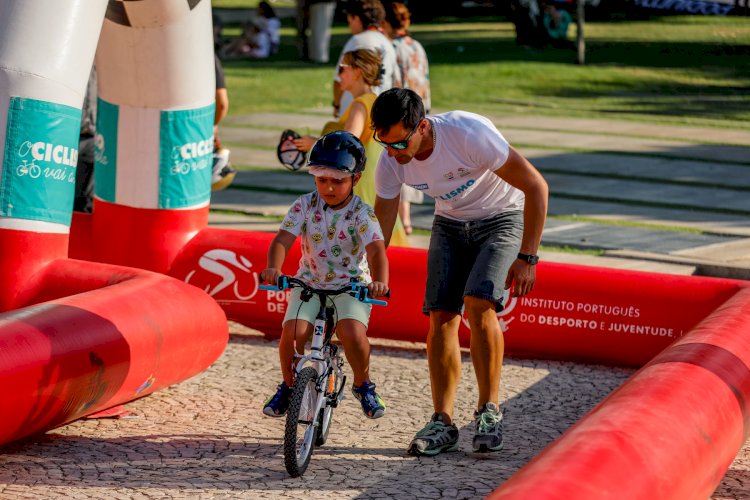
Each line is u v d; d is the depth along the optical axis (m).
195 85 11.76
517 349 11.29
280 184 19.52
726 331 8.99
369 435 8.97
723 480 8.12
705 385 7.74
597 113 28.05
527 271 8.06
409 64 15.04
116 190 11.94
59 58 10.15
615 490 5.95
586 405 9.93
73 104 10.35
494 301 8.16
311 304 8.30
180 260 11.95
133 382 9.04
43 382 8.02
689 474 6.69
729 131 25.53
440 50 40.59
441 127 8.02
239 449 8.55
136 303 9.33
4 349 7.88
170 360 9.46
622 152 22.50
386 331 11.55
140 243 11.94
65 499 7.39
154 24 11.25
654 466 6.38
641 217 16.98
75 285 10.24
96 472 7.95
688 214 17.23
